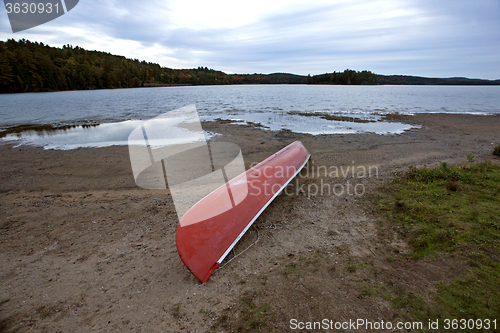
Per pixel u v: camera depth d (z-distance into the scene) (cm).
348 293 271
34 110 2419
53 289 297
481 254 306
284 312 253
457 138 1120
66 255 360
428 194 486
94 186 615
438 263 301
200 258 305
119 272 324
